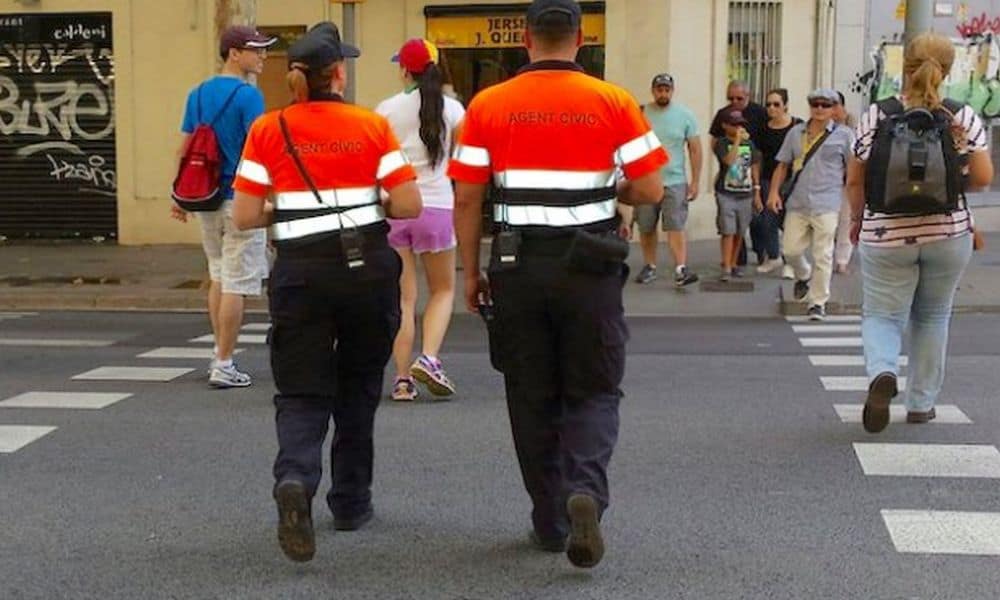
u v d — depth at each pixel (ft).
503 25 54.29
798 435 21.75
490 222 16.25
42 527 17.38
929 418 22.39
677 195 41.50
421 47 23.41
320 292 15.21
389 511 17.87
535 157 14.47
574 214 14.47
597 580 15.05
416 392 25.49
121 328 37.04
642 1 53.06
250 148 15.55
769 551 15.96
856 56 55.11
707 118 54.13
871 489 18.44
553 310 14.57
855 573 15.12
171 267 48.91
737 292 41.39
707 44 53.78
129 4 55.62
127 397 25.93
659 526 16.98
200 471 20.16
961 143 19.95
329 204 15.31
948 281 20.92
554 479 15.60
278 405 15.44
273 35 55.57
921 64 19.83
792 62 54.95
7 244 57.00
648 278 43.21
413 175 15.80
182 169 25.44
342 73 15.80
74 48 56.44
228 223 25.90
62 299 42.34
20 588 15.10
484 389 26.32
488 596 14.61
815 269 36.70
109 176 57.11
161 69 55.72
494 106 14.64
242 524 17.46
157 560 16.02
